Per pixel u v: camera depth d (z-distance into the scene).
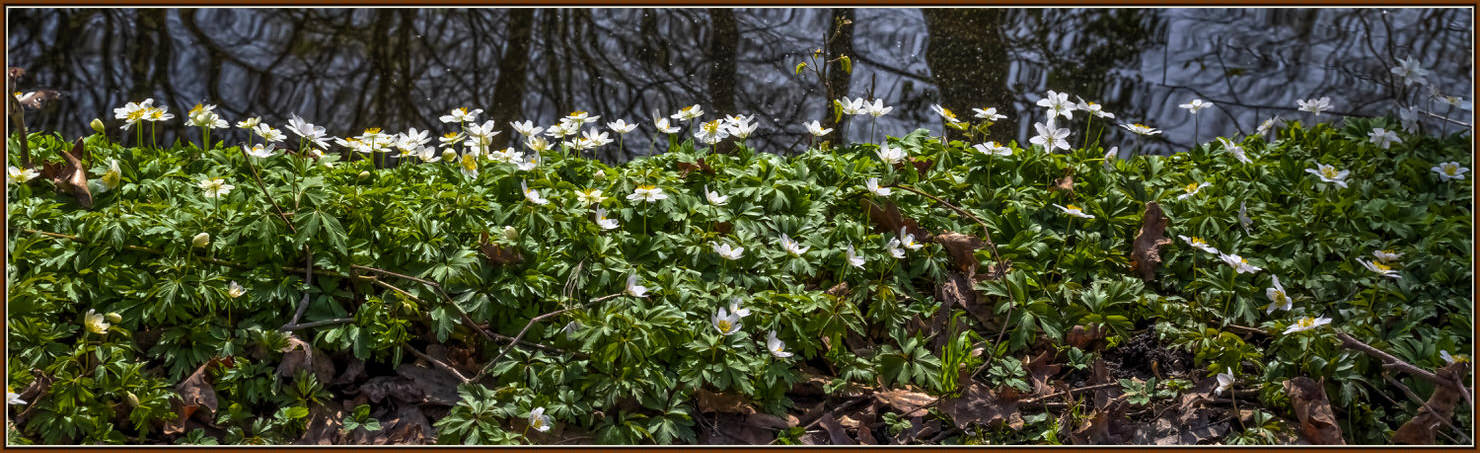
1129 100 6.91
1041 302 3.78
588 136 4.51
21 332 3.19
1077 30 8.03
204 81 6.65
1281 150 5.05
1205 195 4.46
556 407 3.25
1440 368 3.41
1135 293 3.86
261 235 3.51
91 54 6.77
